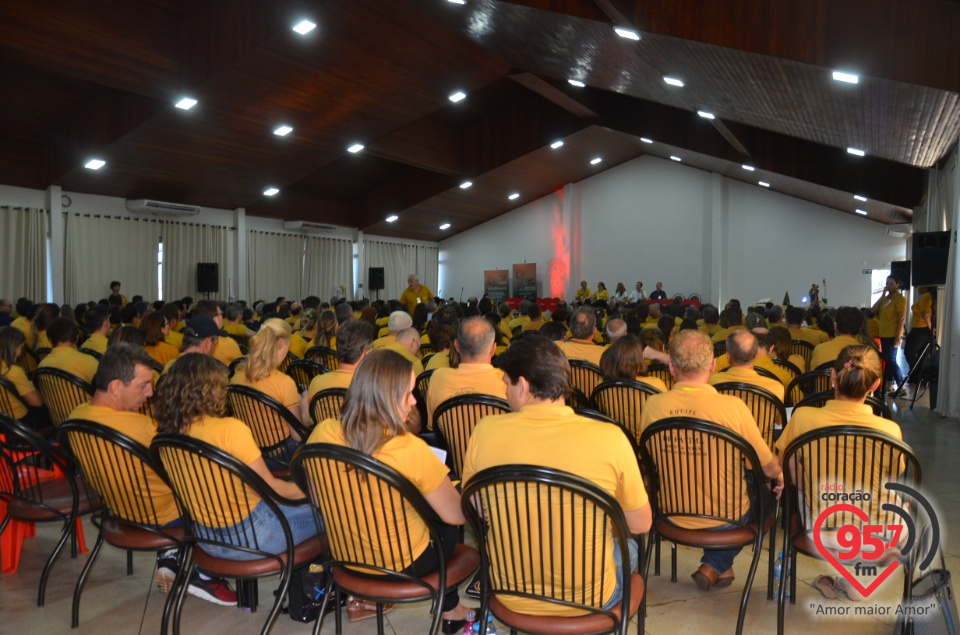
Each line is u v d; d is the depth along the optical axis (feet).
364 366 5.85
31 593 8.53
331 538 6.21
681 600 8.33
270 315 22.98
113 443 6.71
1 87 30.14
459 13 23.89
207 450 6.16
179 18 28.02
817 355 13.92
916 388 21.43
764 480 7.37
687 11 16.84
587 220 60.59
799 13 15.38
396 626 7.73
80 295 38.06
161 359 13.76
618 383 9.58
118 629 7.62
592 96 40.70
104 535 7.47
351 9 25.61
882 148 25.59
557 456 5.32
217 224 46.01
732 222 55.52
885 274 50.42
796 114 22.75
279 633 7.50
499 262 64.59
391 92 33.14
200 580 8.12
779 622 7.29
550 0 19.33
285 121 33.99
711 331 19.98
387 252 60.90
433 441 11.27
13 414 11.39
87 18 24.90
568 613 5.51
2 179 34.71
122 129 32.07
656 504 7.71
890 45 14.43
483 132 47.91
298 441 9.55
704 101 25.32
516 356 5.56
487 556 5.86
